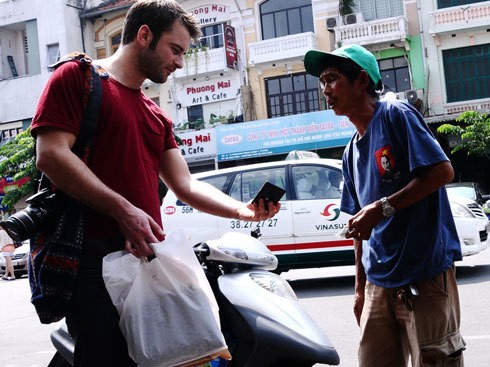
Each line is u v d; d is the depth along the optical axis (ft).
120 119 8.27
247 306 10.94
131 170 8.34
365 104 9.39
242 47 84.17
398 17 75.51
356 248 10.32
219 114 84.89
